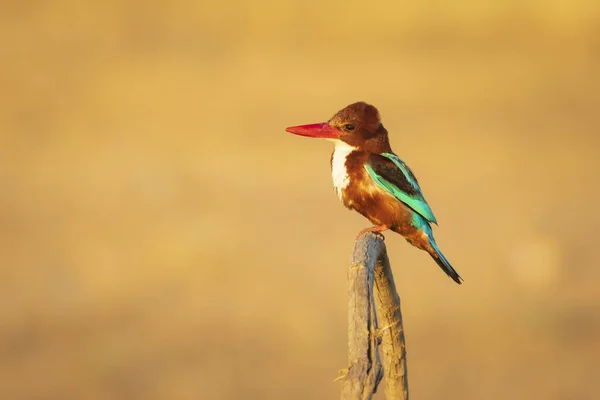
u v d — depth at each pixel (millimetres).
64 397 10344
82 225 16375
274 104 28812
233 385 10625
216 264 14016
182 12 44094
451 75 32656
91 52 38188
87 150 22938
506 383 10648
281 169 20406
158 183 19141
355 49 37969
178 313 12508
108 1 45688
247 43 39562
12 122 26453
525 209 17000
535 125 25047
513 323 11977
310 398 10391
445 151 22016
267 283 13469
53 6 45562
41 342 11477
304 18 42281
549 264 13508
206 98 29703
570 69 33469
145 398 10375
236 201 17656
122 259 14414
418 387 10617
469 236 15594
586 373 10805
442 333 11852
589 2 41250
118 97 30094
